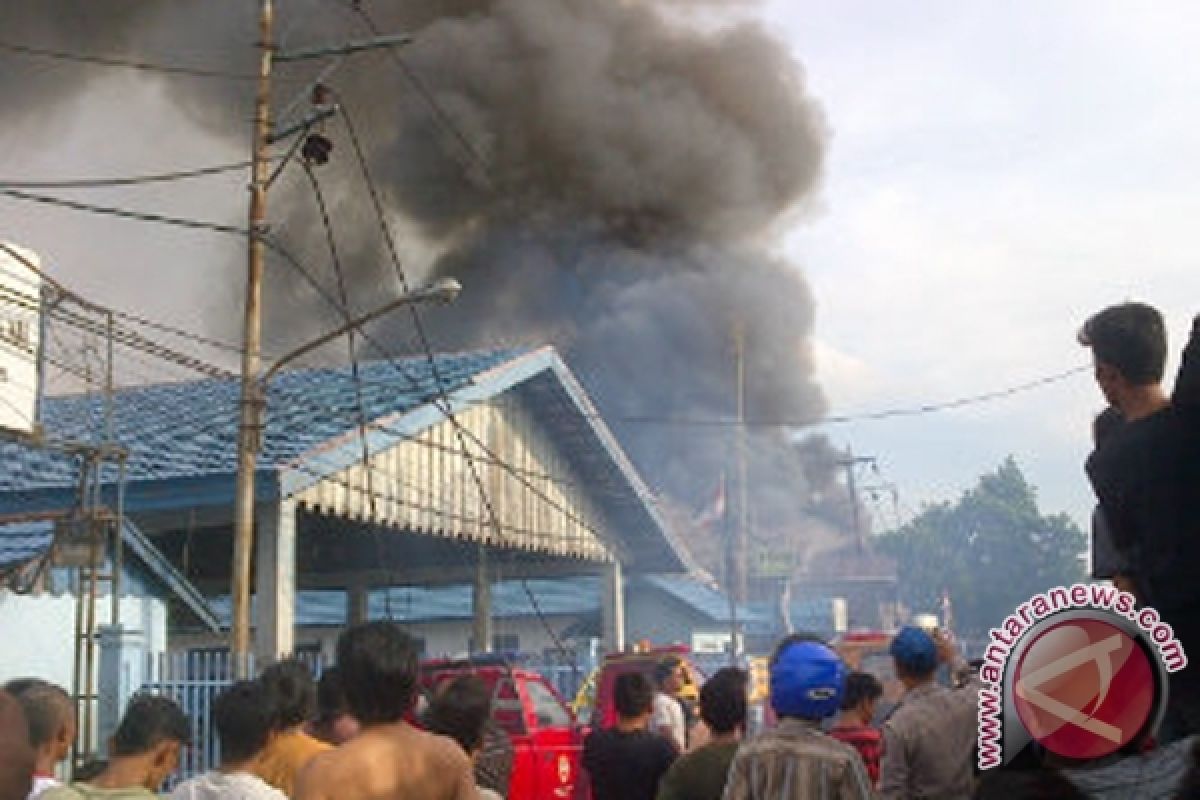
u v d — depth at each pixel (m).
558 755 13.25
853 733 7.12
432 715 5.51
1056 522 87.88
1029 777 2.55
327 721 6.15
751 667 22.45
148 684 15.96
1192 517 2.82
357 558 29.19
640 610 41.41
